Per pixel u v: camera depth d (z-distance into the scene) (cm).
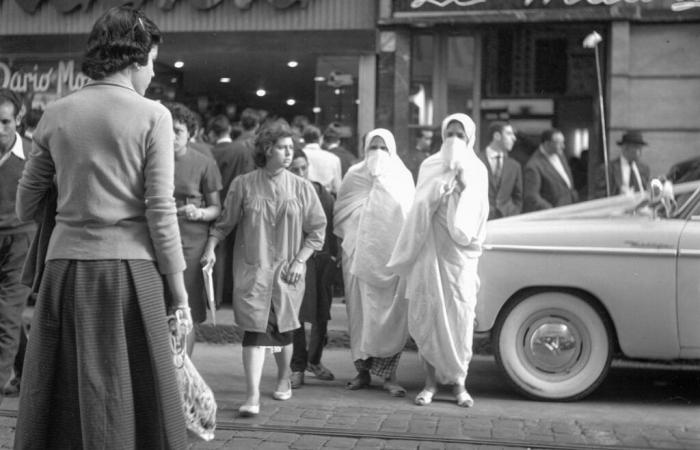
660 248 765
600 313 787
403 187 820
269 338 728
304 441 654
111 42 420
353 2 1349
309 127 1115
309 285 809
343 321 1075
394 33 1340
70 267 413
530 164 1156
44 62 1427
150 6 1391
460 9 1308
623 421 729
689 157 1287
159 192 416
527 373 797
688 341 766
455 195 750
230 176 1087
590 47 1308
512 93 1339
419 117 1355
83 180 413
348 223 834
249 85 1558
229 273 1046
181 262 425
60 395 417
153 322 416
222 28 1373
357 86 1361
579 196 1250
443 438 659
